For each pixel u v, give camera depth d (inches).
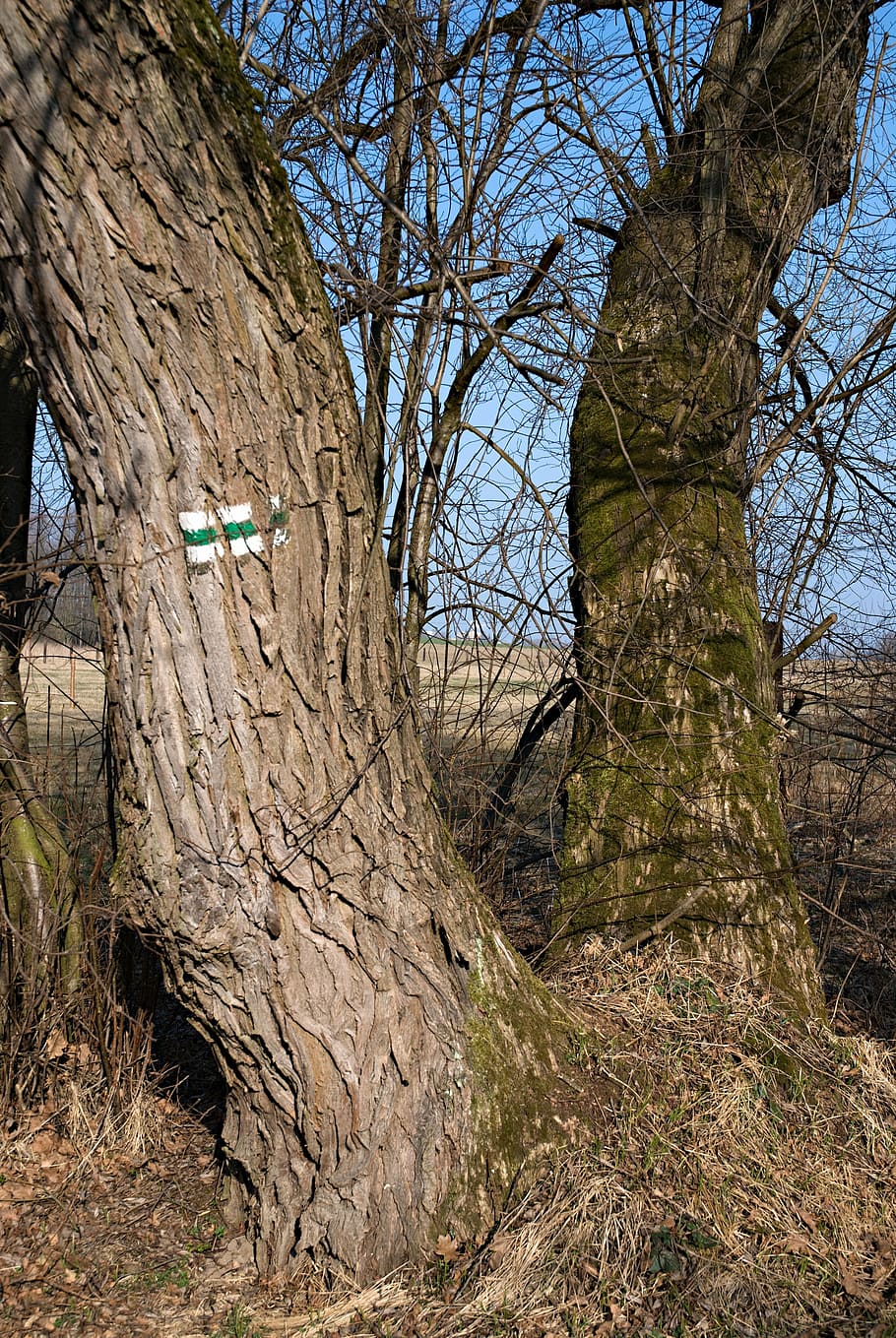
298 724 102.7
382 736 109.7
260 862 102.5
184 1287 118.7
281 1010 107.2
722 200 181.0
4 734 153.5
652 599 172.6
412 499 172.1
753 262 191.2
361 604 106.0
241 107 88.8
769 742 173.3
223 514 95.0
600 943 162.7
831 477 201.9
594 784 172.9
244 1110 118.9
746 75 183.9
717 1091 137.6
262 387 94.3
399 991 112.5
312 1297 114.7
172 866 101.3
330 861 106.0
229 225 89.0
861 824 232.5
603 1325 107.6
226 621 96.8
